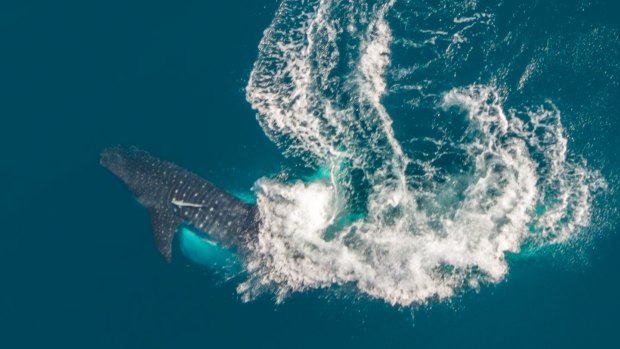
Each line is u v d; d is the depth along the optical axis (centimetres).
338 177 2416
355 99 2538
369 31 2639
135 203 2406
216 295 2228
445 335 2123
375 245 2280
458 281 2200
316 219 2333
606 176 2311
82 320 2252
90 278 2314
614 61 2489
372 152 2453
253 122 2527
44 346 2217
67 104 2602
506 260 2222
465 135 2444
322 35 2647
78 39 2695
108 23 2708
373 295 2192
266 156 2473
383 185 2392
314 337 2139
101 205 2427
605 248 2217
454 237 2272
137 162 2423
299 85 2575
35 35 2700
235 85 2589
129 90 2614
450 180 2377
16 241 2398
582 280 2180
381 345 2116
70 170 2491
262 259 2262
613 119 2398
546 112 2428
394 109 2511
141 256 2327
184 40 2677
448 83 2525
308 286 2216
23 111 2594
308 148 2477
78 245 2373
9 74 2655
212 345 2164
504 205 2300
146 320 2233
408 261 2242
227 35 2672
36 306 2284
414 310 2164
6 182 2483
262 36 2661
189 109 2566
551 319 2134
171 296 2253
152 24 2705
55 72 2655
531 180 2325
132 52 2672
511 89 2483
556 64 2500
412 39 2608
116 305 2262
